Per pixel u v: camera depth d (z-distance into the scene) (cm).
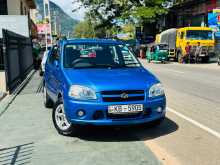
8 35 1318
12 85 1334
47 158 531
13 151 569
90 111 586
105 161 512
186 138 623
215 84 1402
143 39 5422
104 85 592
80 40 766
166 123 732
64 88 627
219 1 3456
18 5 3009
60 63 710
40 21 5203
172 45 3281
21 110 909
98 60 718
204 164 498
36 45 3284
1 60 2108
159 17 5019
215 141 604
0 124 756
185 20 4475
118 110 588
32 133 673
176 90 1232
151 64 2930
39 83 1540
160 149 564
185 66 2612
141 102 599
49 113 863
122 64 722
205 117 787
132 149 566
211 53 2955
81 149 570
